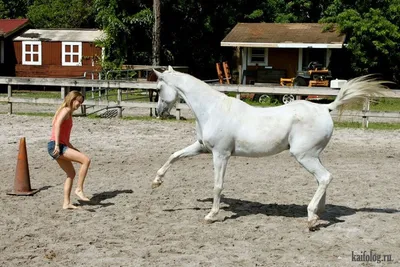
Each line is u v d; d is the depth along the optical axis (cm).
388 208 847
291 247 666
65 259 621
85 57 3325
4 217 780
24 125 1638
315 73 2502
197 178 1028
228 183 994
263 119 746
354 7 2959
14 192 905
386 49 2783
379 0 2880
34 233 711
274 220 778
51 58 3350
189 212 811
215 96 764
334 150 1334
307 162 732
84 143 1372
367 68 2880
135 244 671
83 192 907
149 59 3491
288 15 3616
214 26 3662
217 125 749
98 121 1748
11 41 3344
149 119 1831
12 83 1922
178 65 3722
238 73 2977
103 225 747
